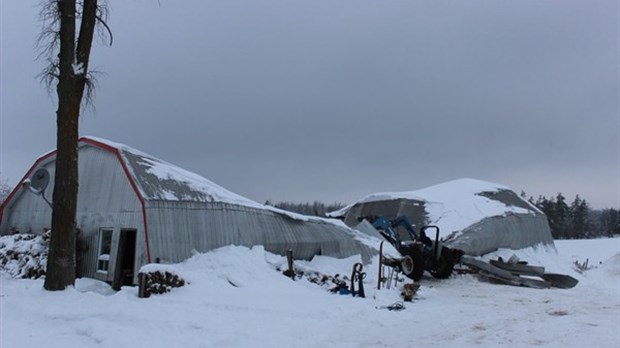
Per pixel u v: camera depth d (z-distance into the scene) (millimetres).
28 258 16703
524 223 30016
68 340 7824
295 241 18703
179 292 12414
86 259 17062
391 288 16094
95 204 17297
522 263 24062
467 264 21703
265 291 13719
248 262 15953
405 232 27906
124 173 16500
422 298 15578
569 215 104875
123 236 15992
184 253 15695
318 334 9438
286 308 11406
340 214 34125
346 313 11477
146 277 11812
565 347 8359
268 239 17969
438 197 31375
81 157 18391
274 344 8383
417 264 19719
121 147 17484
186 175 18297
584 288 19688
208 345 7980
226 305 11188
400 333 9828
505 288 19141
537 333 9586
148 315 9688
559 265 27844
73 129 12539
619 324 10438
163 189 16328
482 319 11508
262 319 10148
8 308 9758
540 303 14648
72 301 10750
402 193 31859
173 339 8156
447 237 25797
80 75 12609
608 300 15281
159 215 15547
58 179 12344
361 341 9070
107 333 8023
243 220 17547
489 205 29484
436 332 9930
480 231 26438
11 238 18156
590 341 8734
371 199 32125
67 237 12211
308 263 18875
